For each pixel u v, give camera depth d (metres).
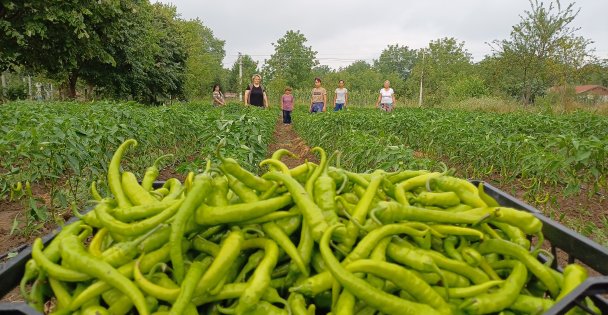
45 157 5.17
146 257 1.86
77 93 37.19
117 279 1.73
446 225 2.13
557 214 6.21
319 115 14.28
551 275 1.96
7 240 4.91
